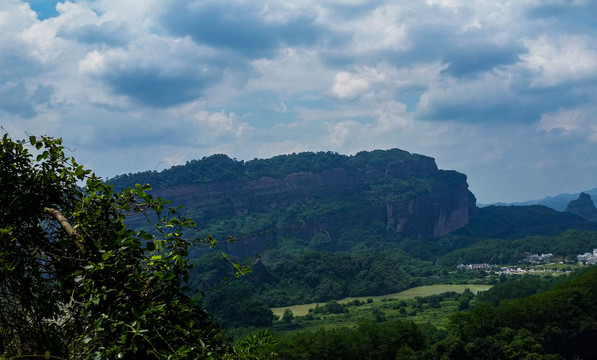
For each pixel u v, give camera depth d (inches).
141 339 195.9
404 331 3801.7
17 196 221.0
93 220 220.4
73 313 208.8
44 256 217.8
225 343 233.5
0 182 221.9
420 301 7303.2
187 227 231.0
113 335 195.5
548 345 3946.9
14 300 211.2
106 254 204.7
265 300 7559.1
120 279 206.8
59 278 217.2
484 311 4072.3
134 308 199.8
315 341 3385.8
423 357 3570.4
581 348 4099.4
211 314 231.5
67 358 204.1
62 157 241.9
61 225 217.8
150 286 211.9
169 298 214.2
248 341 258.1
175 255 221.0
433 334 4323.3
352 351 3484.3
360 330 3732.8
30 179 225.0
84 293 199.5
